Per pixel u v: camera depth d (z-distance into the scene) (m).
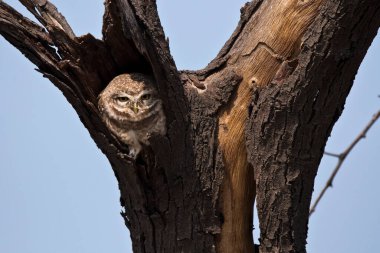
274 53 7.68
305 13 7.58
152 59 6.62
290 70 7.12
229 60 7.90
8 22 6.75
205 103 7.57
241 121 7.55
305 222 7.46
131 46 7.91
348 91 6.93
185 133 6.93
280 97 6.95
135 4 6.62
